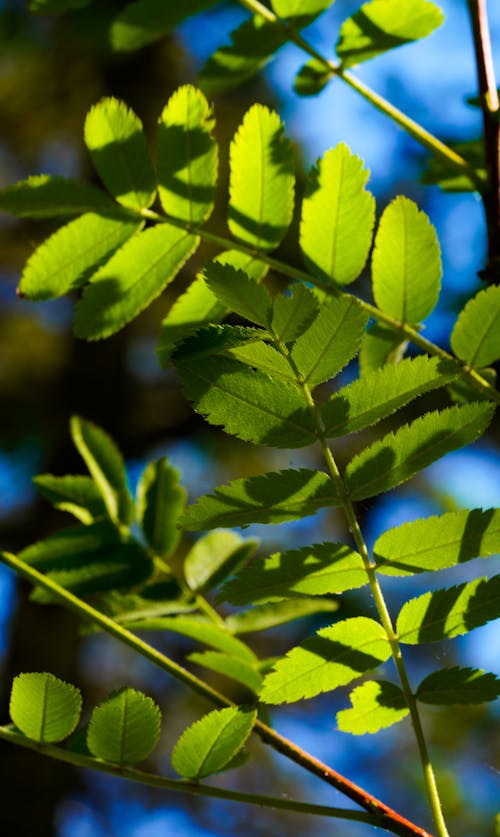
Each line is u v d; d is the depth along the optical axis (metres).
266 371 0.80
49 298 0.88
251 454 2.95
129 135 0.88
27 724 0.82
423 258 0.88
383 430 2.38
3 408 2.90
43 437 2.86
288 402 0.80
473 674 0.83
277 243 0.88
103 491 0.94
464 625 0.83
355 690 0.83
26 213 0.88
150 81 3.00
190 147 0.88
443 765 2.46
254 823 2.92
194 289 0.88
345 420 0.81
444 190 0.99
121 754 0.82
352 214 0.88
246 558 0.95
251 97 2.66
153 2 0.93
